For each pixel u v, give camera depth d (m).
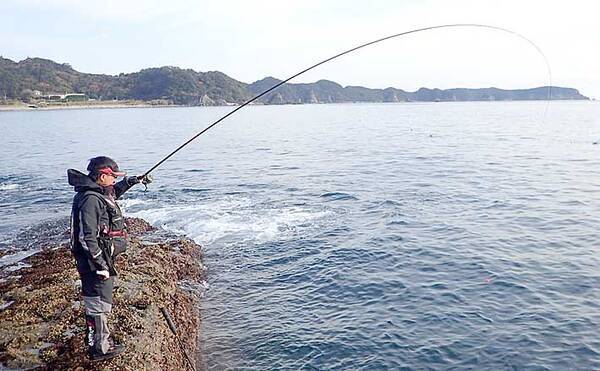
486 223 14.24
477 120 76.81
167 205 17.83
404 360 7.50
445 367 7.29
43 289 8.07
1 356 6.17
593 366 7.12
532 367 7.17
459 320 8.55
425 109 143.38
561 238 12.63
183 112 121.44
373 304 9.38
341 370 7.37
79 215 5.22
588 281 9.88
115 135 52.28
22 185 23.08
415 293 9.69
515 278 10.14
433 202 17.06
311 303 9.64
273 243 13.27
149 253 10.88
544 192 18.48
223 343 8.27
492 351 7.59
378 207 16.58
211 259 12.30
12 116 102.31
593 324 8.23
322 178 22.80
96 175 5.46
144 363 6.16
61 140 46.44
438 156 30.70
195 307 9.47
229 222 15.32
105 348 5.96
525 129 54.66
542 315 8.59
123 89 167.88
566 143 37.91
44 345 6.41
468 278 10.27
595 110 113.50
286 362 7.64
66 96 149.50
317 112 124.31
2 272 10.47
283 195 19.02
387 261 11.48
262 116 101.81
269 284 10.69
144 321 7.17
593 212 15.19
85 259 5.37
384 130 57.25
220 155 33.06
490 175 22.69
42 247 12.92
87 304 5.66
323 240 13.27
